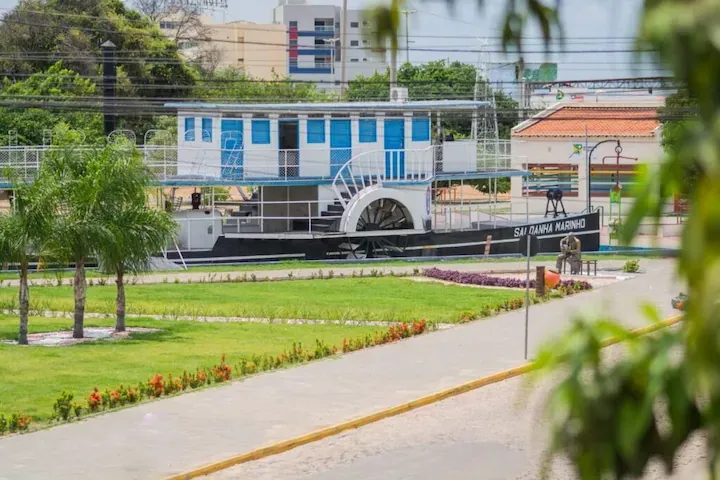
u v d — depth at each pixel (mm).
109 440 37156
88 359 53562
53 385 46750
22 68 151375
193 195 103812
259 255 101688
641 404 4266
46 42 153250
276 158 101812
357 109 101875
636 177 4383
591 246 114375
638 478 4258
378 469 34875
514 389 47094
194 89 158750
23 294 58031
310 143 102875
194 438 37594
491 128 142500
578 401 4367
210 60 194625
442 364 52062
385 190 103000
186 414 41219
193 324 67125
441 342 58719
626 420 4266
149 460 34656
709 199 3883
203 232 101125
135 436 37750
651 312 4867
